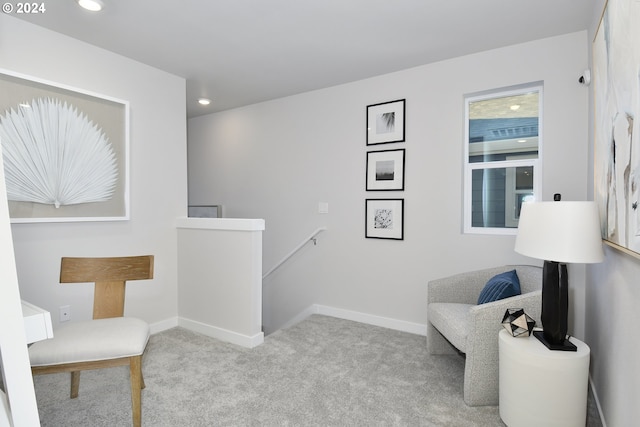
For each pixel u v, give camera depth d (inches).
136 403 65.6
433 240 120.1
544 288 69.4
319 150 145.5
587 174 96.6
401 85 125.6
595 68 77.0
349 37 101.5
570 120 98.5
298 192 151.7
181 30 97.2
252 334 109.4
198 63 119.3
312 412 73.9
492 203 114.1
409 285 124.6
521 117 109.8
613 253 65.0
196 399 78.5
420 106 122.0
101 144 105.7
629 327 54.7
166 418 71.5
